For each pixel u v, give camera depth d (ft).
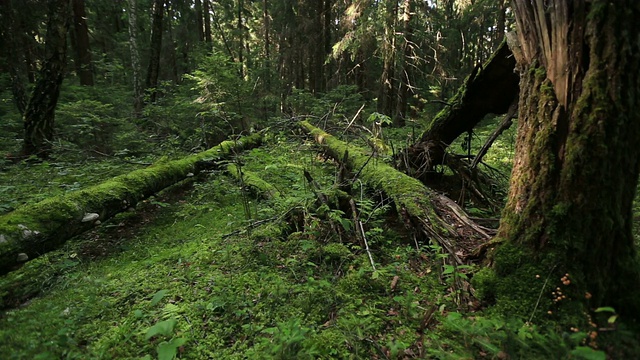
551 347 6.19
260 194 16.98
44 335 7.75
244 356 7.06
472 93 15.96
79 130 27.07
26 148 24.52
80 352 7.21
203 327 7.99
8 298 9.62
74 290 9.77
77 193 12.50
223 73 31.55
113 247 13.17
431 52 47.16
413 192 13.04
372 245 11.73
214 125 30.22
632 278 7.22
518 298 7.46
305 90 46.09
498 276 7.99
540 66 7.93
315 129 26.89
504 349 6.29
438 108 40.60
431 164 18.07
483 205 15.61
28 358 6.97
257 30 74.23
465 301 8.13
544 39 7.72
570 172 7.20
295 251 11.34
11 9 31.30
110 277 10.61
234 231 13.34
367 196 15.60
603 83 6.75
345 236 12.03
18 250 9.78
